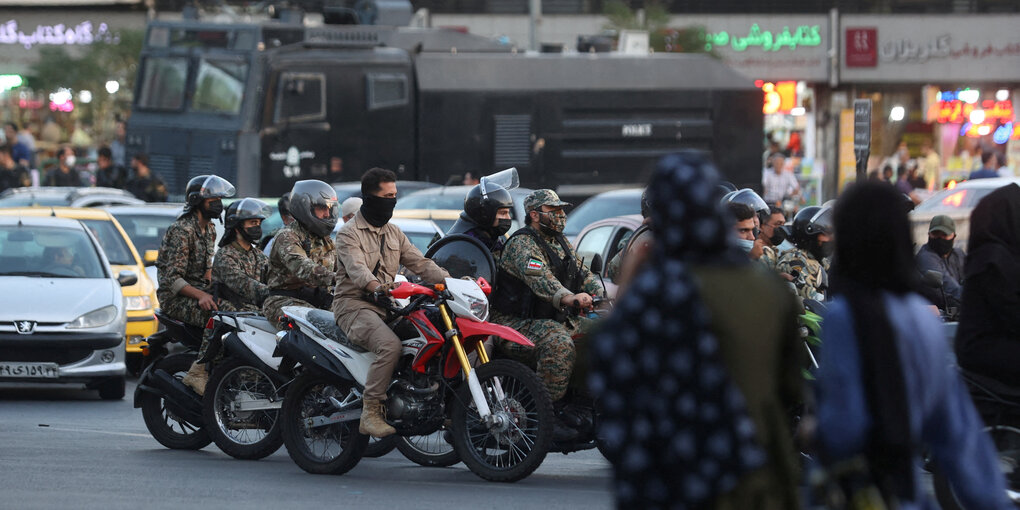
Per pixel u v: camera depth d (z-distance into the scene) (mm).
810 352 25016
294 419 28047
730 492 11195
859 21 115750
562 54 79188
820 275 29797
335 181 75250
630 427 11258
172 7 109500
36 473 27328
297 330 27781
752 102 80875
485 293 26562
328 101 75062
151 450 31234
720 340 11234
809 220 29609
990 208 21141
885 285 12320
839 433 11906
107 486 25953
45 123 106438
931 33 116250
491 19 117062
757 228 29016
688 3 115312
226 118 73938
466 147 77188
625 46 83625
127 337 46938
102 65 106375
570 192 78562
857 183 12570
